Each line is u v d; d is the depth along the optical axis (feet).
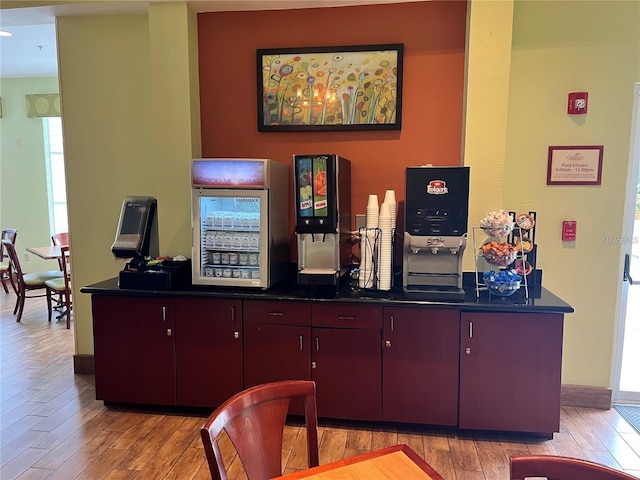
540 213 9.92
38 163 22.34
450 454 8.13
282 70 10.38
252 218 9.53
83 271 11.74
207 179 9.27
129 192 11.41
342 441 8.57
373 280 9.20
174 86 10.25
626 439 8.68
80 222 11.64
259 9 10.31
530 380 8.34
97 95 11.23
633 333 10.13
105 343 9.59
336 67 10.21
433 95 10.03
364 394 8.83
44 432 8.90
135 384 9.59
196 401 9.44
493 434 8.79
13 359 12.84
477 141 9.32
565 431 8.96
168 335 9.38
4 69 19.92
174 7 10.06
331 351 8.86
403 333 8.59
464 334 8.39
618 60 9.39
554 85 9.60
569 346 10.06
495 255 8.50
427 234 8.54
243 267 9.64
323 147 10.55
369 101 10.19
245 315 9.09
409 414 8.73
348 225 10.09
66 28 11.10
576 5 9.38
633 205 9.82
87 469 7.71
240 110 10.73
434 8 9.84
